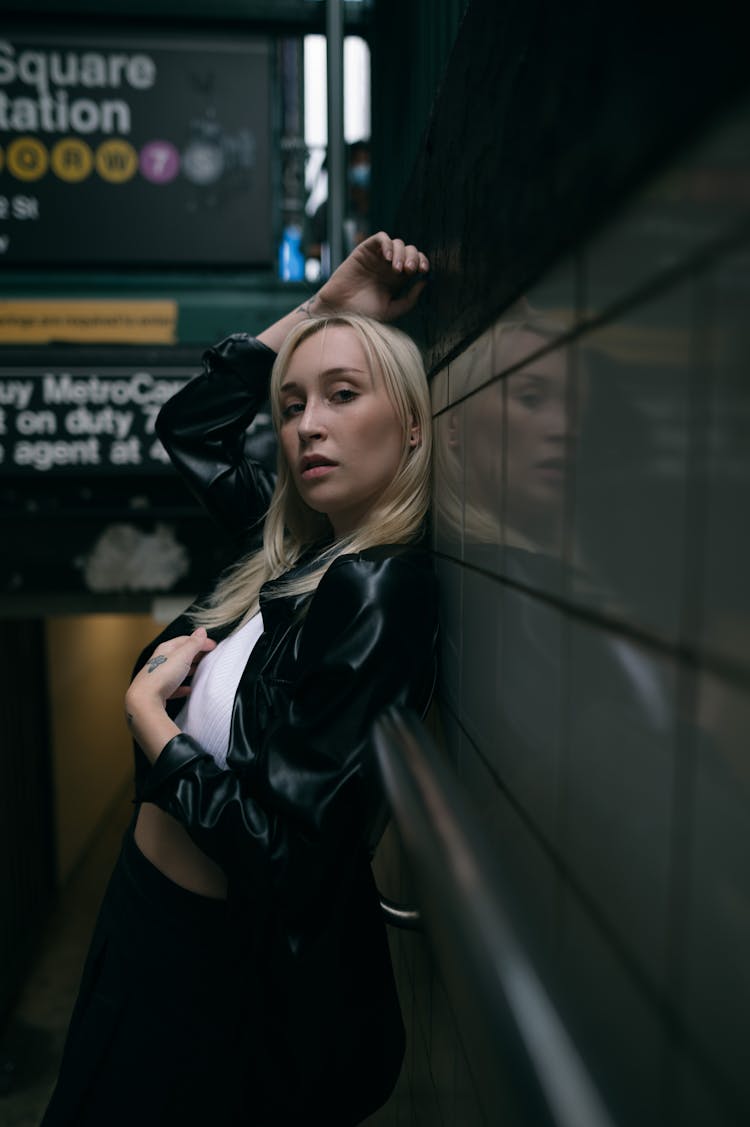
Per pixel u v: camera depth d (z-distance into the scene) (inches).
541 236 19.2
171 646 39.3
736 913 10.6
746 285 9.9
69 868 203.6
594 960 16.1
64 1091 36.2
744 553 10.1
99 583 92.0
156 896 35.2
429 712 39.5
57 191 88.3
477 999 12.8
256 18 86.4
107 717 255.6
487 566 26.1
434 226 36.6
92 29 86.6
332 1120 34.4
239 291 91.0
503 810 24.0
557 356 18.1
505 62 22.5
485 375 26.0
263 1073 32.5
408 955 45.6
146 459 89.8
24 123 87.4
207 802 30.3
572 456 17.1
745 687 10.2
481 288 26.3
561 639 18.1
